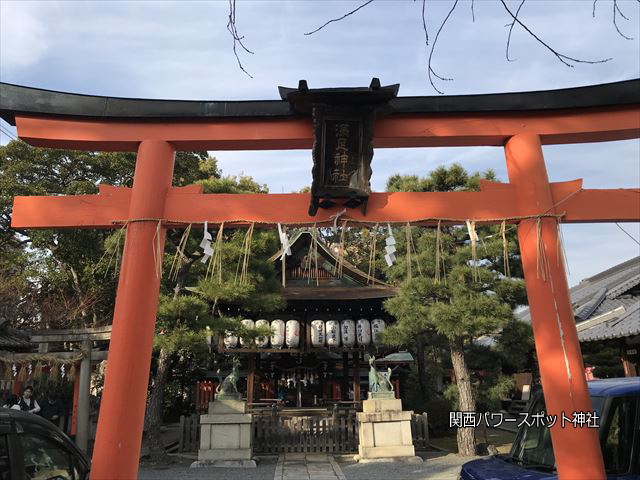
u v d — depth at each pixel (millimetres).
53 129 5336
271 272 14320
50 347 14727
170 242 13922
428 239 12836
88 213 5219
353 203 5148
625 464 4375
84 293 20078
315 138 5004
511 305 12602
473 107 5312
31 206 5227
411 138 5406
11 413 4148
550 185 5148
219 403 12570
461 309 11320
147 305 4848
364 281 17969
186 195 5230
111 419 4480
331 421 14359
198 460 12148
